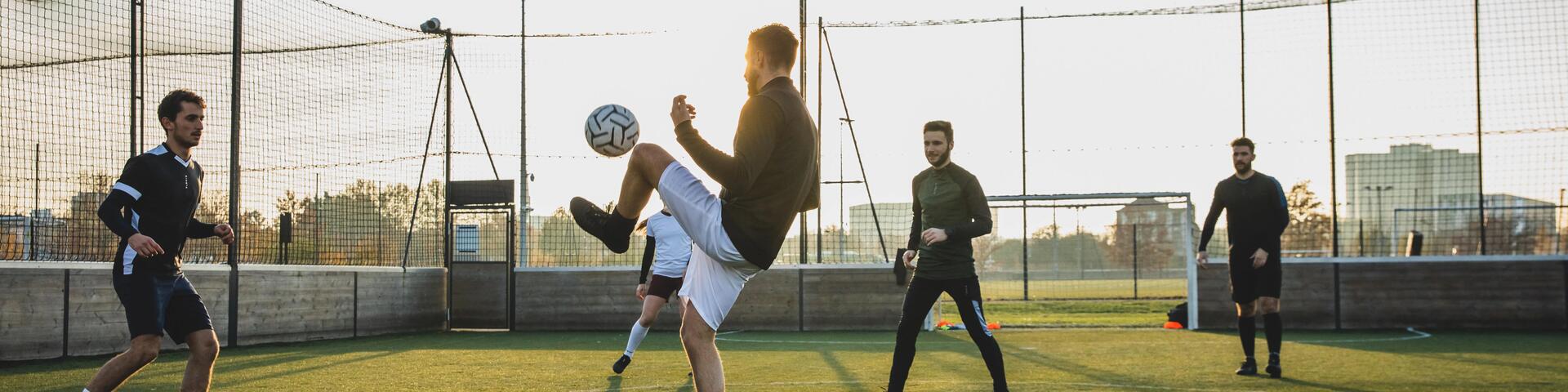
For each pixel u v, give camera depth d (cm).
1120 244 1608
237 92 1001
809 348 952
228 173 1022
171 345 889
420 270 1289
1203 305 1241
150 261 408
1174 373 695
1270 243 675
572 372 717
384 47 1241
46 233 944
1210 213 709
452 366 770
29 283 798
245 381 661
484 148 1338
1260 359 802
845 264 1273
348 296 1149
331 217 1183
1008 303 2008
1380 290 1212
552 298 1315
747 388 613
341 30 1170
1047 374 691
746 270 356
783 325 1271
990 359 518
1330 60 1258
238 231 995
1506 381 637
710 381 354
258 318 1011
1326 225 1311
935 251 519
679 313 1279
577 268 1312
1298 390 594
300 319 1070
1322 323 1217
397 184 1277
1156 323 1399
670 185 333
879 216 1316
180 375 690
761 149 315
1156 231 1605
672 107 315
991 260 1605
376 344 1041
